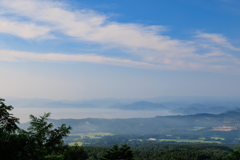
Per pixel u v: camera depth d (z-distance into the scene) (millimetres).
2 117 12625
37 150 13367
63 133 15008
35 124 14453
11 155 11680
